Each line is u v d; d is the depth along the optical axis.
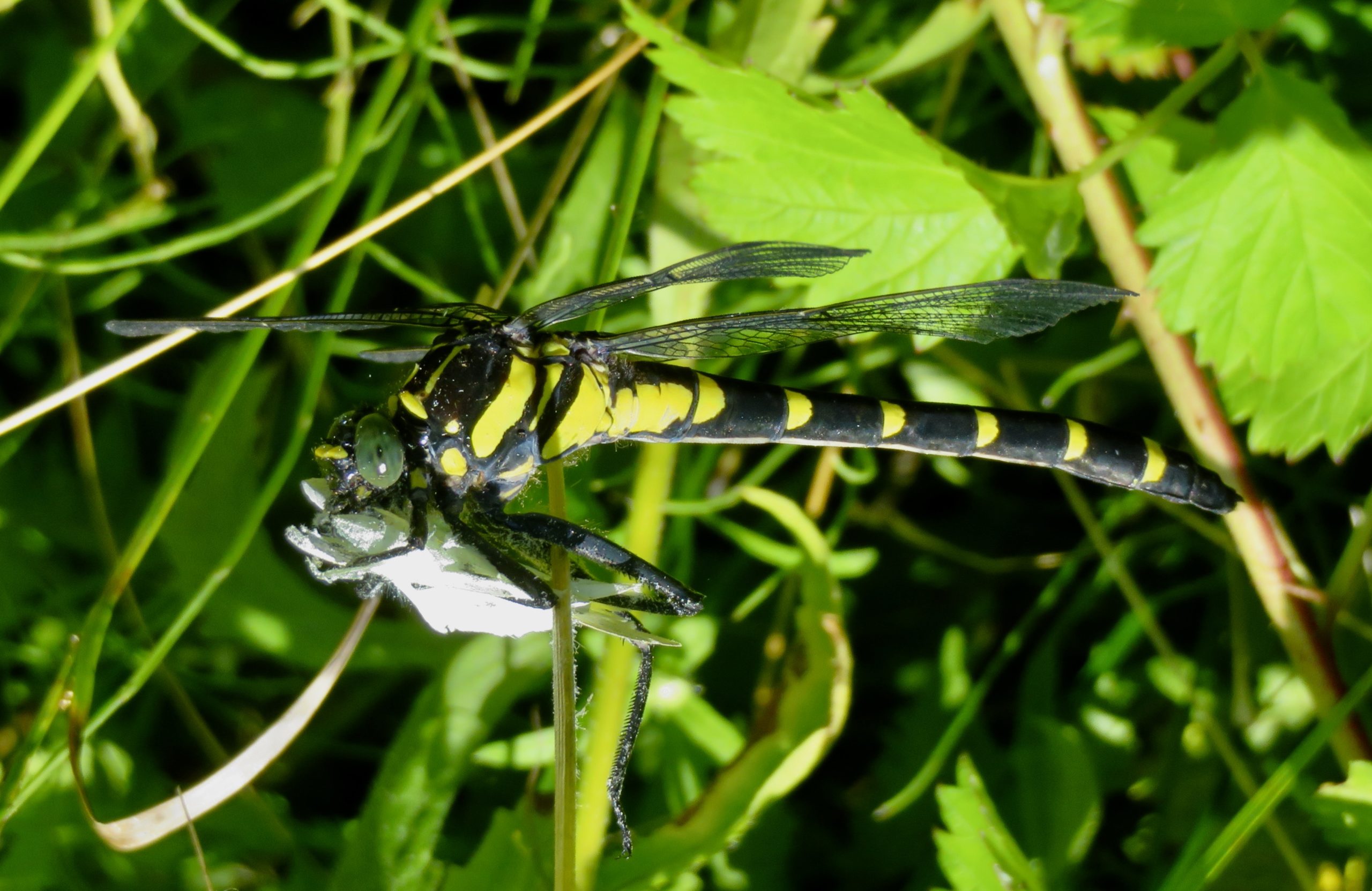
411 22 0.67
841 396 0.66
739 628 0.67
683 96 0.66
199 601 0.64
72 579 0.67
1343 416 0.65
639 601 0.64
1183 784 0.66
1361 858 0.64
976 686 0.66
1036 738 0.66
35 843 0.65
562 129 0.69
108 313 0.68
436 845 0.65
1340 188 0.64
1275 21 0.64
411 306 0.69
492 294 0.67
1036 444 0.66
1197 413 0.66
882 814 0.66
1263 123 0.64
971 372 0.68
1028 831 0.65
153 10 0.68
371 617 0.65
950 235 0.65
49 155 0.68
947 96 0.68
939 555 0.68
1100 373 0.68
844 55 0.68
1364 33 0.67
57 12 0.69
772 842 0.65
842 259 0.64
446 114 0.69
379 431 0.63
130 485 0.68
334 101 0.68
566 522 0.64
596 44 0.69
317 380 0.65
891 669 0.68
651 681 0.64
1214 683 0.67
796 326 0.65
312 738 0.67
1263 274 0.64
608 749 0.65
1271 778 0.64
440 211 0.69
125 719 0.66
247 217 0.67
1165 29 0.64
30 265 0.66
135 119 0.67
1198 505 0.65
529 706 0.66
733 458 0.68
